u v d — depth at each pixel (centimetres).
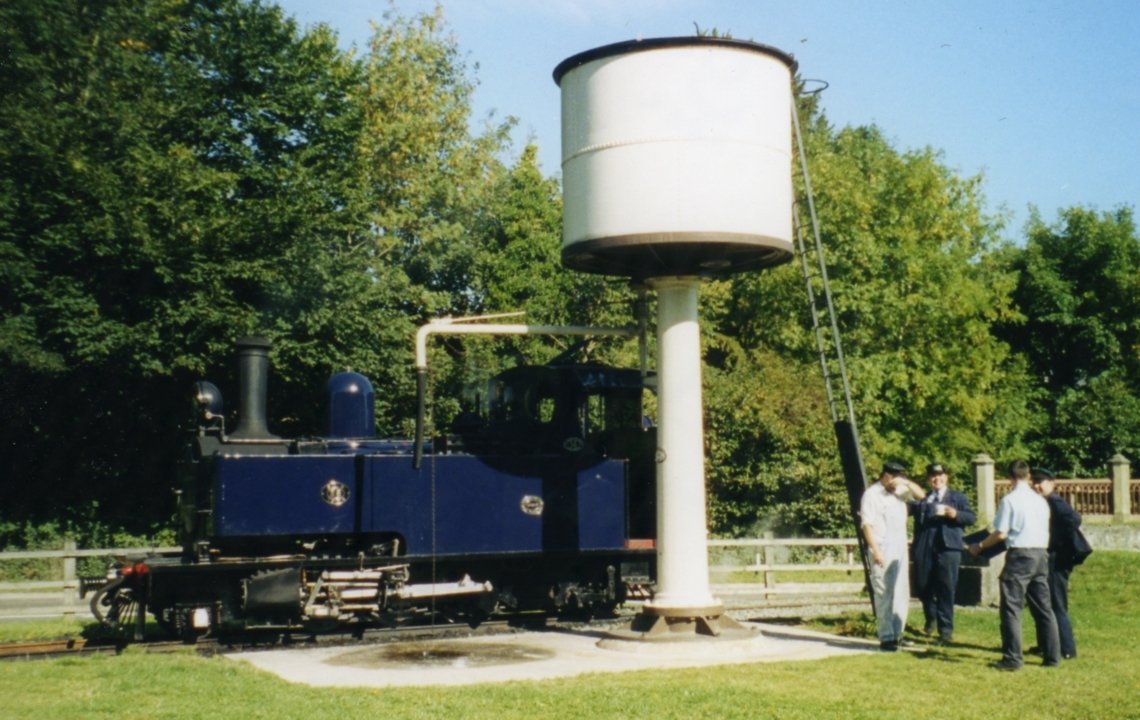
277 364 2631
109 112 2427
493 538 1406
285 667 1114
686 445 1246
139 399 2659
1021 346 5266
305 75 2906
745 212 1201
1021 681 1016
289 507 1319
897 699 925
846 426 1396
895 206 3650
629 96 1206
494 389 1623
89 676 1038
